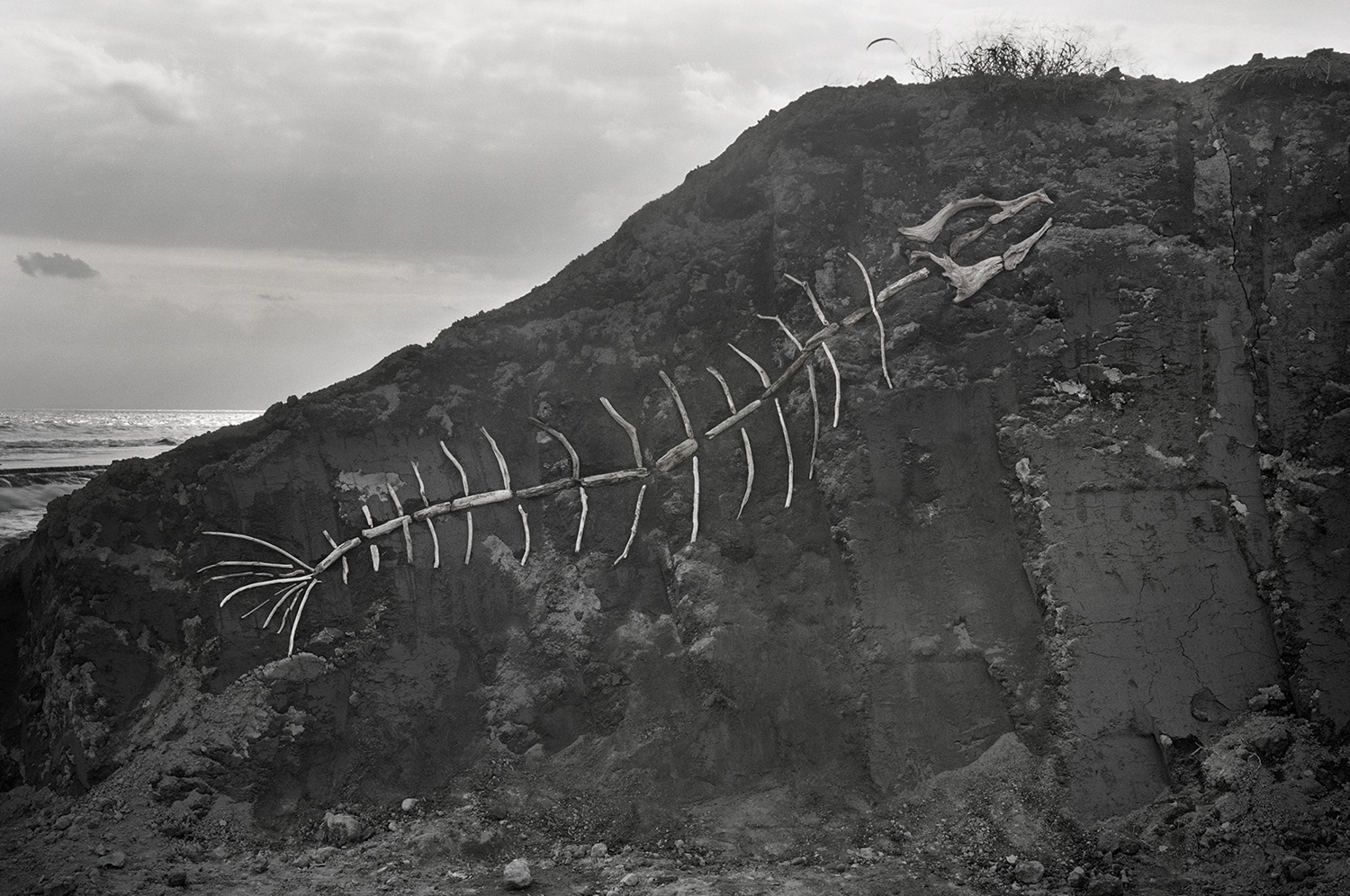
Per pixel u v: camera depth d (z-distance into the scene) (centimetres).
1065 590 884
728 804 866
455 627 998
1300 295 931
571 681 958
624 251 1125
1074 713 846
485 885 790
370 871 817
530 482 1045
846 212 1052
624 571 999
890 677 889
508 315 1106
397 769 932
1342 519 868
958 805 829
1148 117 1027
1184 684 852
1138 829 794
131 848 859
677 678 934
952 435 959
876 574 929
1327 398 902
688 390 1042
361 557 1014
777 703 905
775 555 969
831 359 995
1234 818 770
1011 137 1041
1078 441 930
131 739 961
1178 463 912
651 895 754
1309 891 688
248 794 909
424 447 1055
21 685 1062
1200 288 951
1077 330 965
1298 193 959
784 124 1108
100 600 1008
